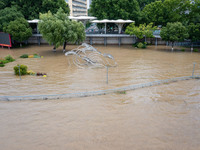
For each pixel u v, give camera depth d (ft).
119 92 57.21
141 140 33.04
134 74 79.25
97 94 55.21
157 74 79.20
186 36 130.52
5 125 37.88
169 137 33.99
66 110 44.86
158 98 53.06
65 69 87.71
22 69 77.20
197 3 138.41
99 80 70.49
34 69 87.30
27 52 135.03
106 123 38.86
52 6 165.78
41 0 162.40
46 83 66.39
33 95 53.01
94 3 173.68
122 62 104.17
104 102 49.93
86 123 38.81
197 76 73.92
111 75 77.71
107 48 154.71
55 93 56.18
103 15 165.27
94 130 36.17
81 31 133.28
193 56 119.14
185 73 80.64
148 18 168.86
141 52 135.44
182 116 42.14
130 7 165.89
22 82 67.00
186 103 49.47
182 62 102.63
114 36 165.07
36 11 164.96
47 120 40.01
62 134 34.81
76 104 48.47
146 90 59.77
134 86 61.82
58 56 120.26
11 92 56.75
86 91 58.08
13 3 159.63
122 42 177.37
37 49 148.15
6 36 149.48
